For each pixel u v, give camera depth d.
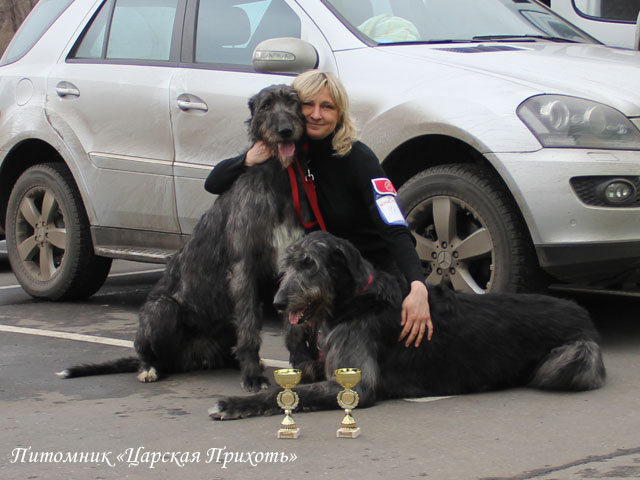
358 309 3.85
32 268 7.06
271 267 4.29
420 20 5.66
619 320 5.64
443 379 3.98
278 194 4.22
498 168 4.62
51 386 4.39
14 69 7.09
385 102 5.03
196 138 5.78
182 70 5.97
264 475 3.03
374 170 4.20
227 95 5.63
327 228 4.38
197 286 4.51
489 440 3.34
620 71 4.93
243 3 5.92
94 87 6.40
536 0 6.78
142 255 6.09
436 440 3.35
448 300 4.06
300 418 3.69
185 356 4.69
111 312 6.47
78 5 6.91
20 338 5.55
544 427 3.49
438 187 4.96
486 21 5.89
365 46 5.31
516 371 4.07
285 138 4.09
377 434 3.44
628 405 3.78
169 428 3.61
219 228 4.42
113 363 4.67
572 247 4.52
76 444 3.42
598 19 7.52
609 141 4.57
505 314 4.11
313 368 4.19
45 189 6.80
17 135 6.85
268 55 5.21
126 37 6.46
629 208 4.51
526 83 4.79
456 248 4.94
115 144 6.25
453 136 4.76
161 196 6.01
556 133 4.59
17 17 17.45
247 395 3.81
